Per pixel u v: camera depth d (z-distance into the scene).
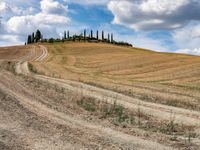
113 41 177.38
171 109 20.00
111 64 66.75
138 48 133.75
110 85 34.16
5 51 108.62
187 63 63.31
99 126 12.09
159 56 79.50
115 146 9.25
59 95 21.33
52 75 42.97
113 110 17.17
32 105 15.98
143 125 13.78
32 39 183.00
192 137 11.90
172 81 41.53
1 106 15.08
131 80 42.25
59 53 99.50
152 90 31.19
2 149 8.35
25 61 70.56
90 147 8.95
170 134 12.26
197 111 19.78
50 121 12.34
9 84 24.70
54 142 9.29
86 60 76.00
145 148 9.34
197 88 33.75
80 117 13.76
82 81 36.59
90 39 177.88
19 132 10.31
